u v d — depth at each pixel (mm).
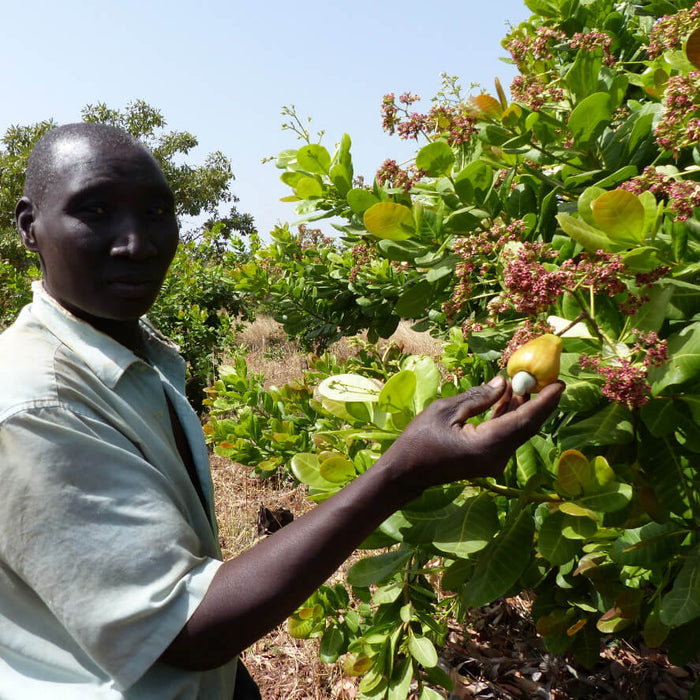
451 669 3443
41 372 1109
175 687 1129
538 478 1587
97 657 1038
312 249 5660
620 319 1659
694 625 2062
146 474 1126
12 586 1124
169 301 9406
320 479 2027
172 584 1049
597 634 2621
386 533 1893
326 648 2795
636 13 2936
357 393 1726
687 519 1853
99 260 1179
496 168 2387
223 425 4531
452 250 2137
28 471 1026
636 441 1883
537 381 1146
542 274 1460
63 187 1167
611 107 2188
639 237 1438
